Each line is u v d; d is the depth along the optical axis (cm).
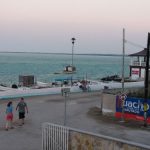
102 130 2386
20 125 2508
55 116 2919
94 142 1391
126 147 1277
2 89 4834
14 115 2905
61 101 3816
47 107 3391
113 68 18862
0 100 3866
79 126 2516
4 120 2686
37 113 3048
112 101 2891
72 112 3125
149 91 2788
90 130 2386
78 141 1459
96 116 2927
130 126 2520
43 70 14675
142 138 2167
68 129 1502
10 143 2017
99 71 15550
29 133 2269
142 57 6388
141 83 5481
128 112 2759
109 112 2922
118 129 2419
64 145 1520
